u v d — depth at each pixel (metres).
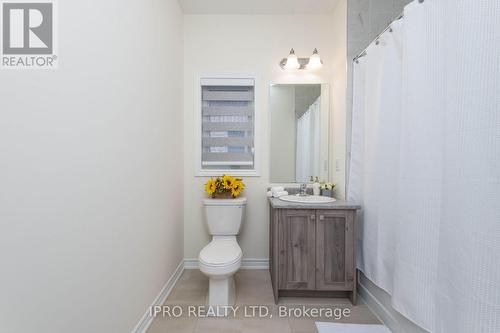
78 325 0.94
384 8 2.04
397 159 1.50
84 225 0.97
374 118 1.73
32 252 0.75
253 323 1.64
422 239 1.21
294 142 2.50
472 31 0.93
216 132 2.51
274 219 1.86
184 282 2.20
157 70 1.75
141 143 1.48
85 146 0.98
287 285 1.83
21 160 0.72
